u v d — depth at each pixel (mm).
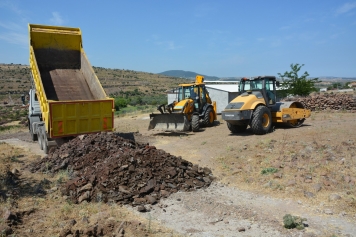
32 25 12516
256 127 12250
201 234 4988
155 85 105625
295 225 5094
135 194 6547
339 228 5004
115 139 9133
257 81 13188
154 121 15328
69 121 9766
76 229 4926
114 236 4777
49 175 7996
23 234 4777
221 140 12281
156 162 7660
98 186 6652
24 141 14633
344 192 6227
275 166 8062
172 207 6164
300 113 13500
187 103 15086
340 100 18203
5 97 61125
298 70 24672
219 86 25766
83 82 13023
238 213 5789
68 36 13234
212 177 7945
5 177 7492
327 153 8445
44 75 12648
